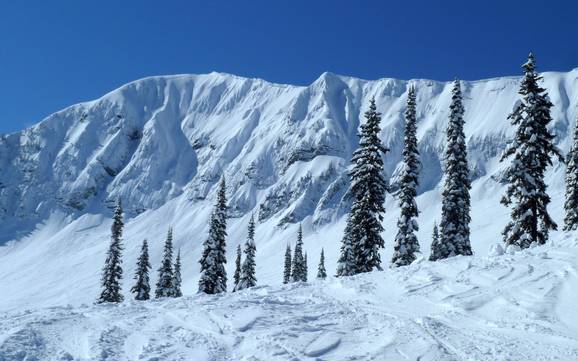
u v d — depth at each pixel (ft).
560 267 60.54
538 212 115.65
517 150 116.57
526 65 116.78
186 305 60.90
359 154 131.64
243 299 63.00
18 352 40.04
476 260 72.43
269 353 39.96
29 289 547.08
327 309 55.93
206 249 163.02
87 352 41.29
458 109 133.49
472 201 620.49
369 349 40.45
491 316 48.73
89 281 561.84
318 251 572.92
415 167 132.05
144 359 39.29
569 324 44.09
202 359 39.50
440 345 40.16
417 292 61.67
